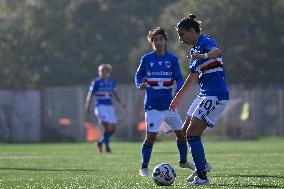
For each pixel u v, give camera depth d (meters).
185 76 144.50
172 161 51.62
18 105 122.25
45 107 122.88
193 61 30.53
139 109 119.88
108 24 178.38
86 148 85.75
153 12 189.50
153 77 39.00
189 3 159.25
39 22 175.88
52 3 178.00
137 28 184.62
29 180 34.38
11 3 182.62
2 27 176.62
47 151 76.56
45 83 172.25
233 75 152.62
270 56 153.12
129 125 120.12
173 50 154.38
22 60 174.75
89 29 175.75
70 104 122.31
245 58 153.25
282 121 115.94
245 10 152.38
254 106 116.38
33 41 174.88
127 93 120.56
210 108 30.28
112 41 178.62
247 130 115.44
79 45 175.50
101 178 35.06
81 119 121.69
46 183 32.22
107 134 70.00
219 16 152.75
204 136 116.12
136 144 98.69
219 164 47.00
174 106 30.70
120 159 56.62
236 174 37.22
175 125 39.03
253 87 131.00
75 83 172.62
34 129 122.44
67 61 173.38
